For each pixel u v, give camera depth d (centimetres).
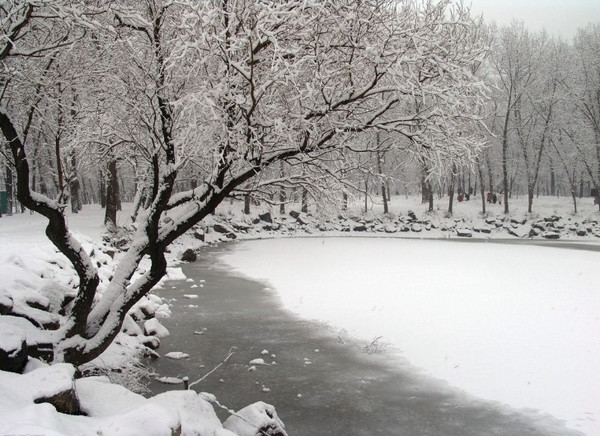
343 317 1445
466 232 4347
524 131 5231
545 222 4609
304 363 1081
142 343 1162
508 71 5059
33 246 1485
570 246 3341
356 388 947
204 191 828
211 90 655
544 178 6581
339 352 1153
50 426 367
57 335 766
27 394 444
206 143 749
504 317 1383
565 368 1012
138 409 449
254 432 621
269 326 1370
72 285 1272
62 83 818
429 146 791
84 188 6147
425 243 3516
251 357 1119
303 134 802
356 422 808
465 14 768
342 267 2323
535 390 920
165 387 936
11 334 586
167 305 1596
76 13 607
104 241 2512
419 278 1991
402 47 725
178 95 761
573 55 5466
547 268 2212
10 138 689
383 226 4594
